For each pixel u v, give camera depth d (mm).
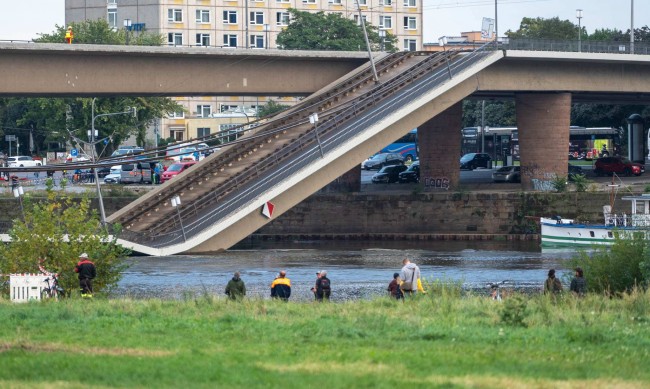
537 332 80625
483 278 172625
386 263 197625
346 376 59531
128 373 60031
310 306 103250
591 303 105688
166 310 98000
